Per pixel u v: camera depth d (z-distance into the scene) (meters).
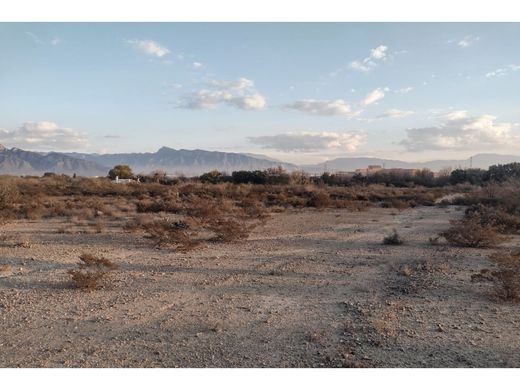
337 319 7.14
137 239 15.65
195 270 10.80
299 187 51.22
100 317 7.19
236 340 6.22
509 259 8.64
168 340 6.21
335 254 13.26
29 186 46.97
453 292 8.81
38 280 9.62
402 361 5.52
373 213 28.62
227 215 24.50
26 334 6.41
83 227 18.77
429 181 84.19
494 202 31.34
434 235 17.70
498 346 6.02
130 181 60.22
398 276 10.27
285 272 10.66
